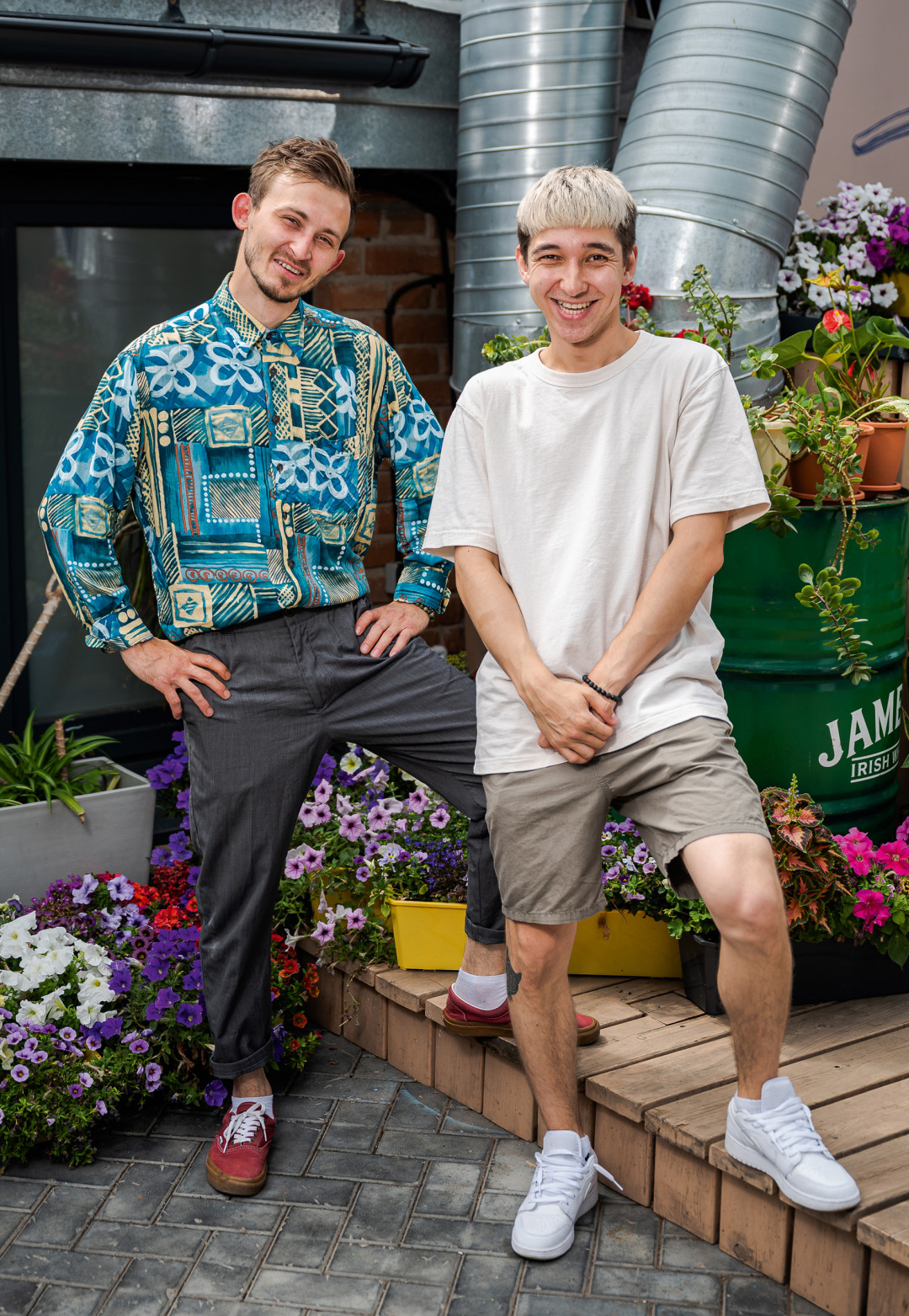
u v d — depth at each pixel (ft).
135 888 9.94
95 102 10.59
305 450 7.72
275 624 7.68
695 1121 7.36
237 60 10.58
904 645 9.51
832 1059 7.99
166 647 7.64
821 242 12.23
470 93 11.17
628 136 10.59
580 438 6.81
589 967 9.26
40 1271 7.27
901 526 9.12
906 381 10.18
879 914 8.33
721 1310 6.89
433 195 12.91
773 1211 7.04
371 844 9.56
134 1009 8.82
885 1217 6.47
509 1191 7.96
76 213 11.57
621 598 6.82
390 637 7.91
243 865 7.77
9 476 11.65
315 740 7.84
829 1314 6.84
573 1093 7.51
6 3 10.07
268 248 7.28
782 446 8.66
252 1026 8.10
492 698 7.22
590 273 6.49
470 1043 8.75
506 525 7.04
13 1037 8.27
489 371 7.14
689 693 6.84
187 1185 8.07
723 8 10.07
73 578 7.49
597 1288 7.08
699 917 8.53
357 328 8.00
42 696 12.10
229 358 7.51
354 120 11.71
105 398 7.37
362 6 11.40
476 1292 7.07
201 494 7.53
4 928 8.82
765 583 8.79
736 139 10.02
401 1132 8.60
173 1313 6.93
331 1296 7.06
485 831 7.98
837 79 14.02
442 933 9.22
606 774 6.84
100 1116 8.57
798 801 8.41
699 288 9.81
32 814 9.94
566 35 10.74
